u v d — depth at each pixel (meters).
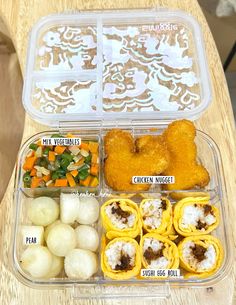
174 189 0.97
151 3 1.31
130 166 0.98
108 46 1.25
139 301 0.87
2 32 1.43
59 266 0.89
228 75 1.97
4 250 0.92
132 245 0.88
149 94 1.16
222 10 1.79
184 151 0.99
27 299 0.87
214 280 0.87
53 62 1.21
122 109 1.13
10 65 1.51
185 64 1.21
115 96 1.15
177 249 0.88
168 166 0.99
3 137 1.39
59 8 1.31
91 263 0.87
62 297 0.87
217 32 1.91
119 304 0.86
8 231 0.94
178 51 1.24
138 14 1.28
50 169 0.99
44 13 1.30
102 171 1.01
